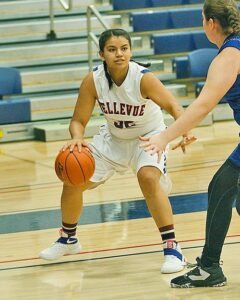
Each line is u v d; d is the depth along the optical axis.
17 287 4.96
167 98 5.05
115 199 7.51
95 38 11.28
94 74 5.21
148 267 5.24
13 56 12.55
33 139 11.48
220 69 4.12
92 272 5.21
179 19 13.23
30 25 12.94
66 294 4.75
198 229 6.20
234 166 4.46
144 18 13.12
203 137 10.88
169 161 9.30
